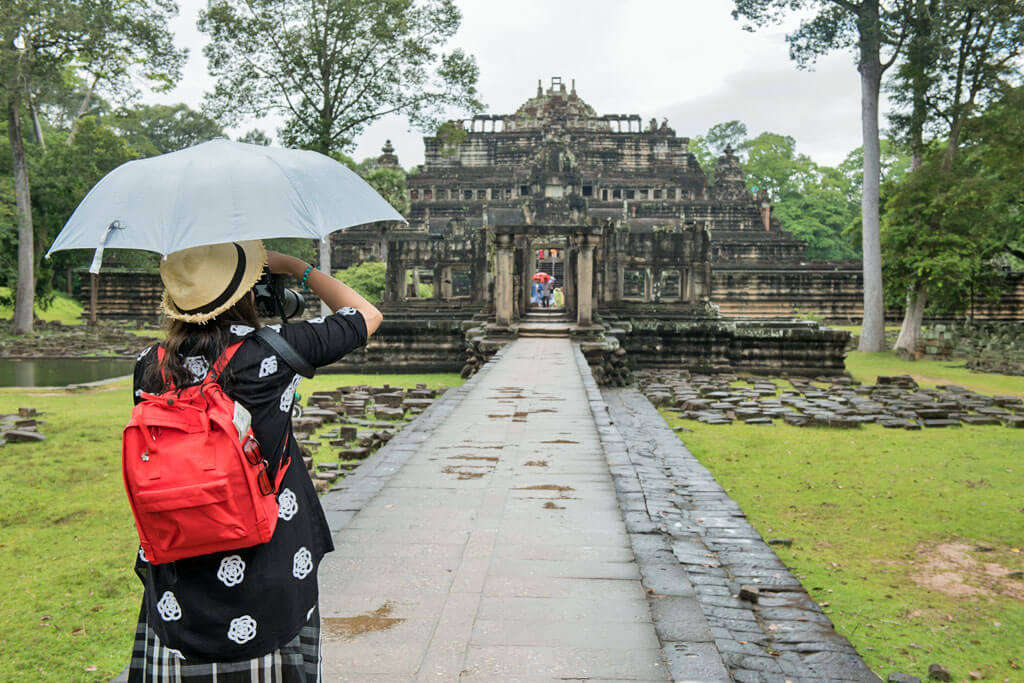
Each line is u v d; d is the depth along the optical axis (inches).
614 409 684.7
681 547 274.5
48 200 1744.6
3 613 236.1
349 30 1155.9
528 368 654.5
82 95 2181.3
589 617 165.9
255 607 86.7
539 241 1445.6
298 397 95.3
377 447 492.7
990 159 1168.8
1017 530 337.7
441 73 1198.3
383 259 1905.8
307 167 99.7
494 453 339.3
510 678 138.7
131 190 92.1
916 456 499.8
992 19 1056.2
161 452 79.7
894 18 1173.7
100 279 2066.9
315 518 99.3
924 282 1190.9
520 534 223.6
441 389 819.4
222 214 88.0
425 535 222.4
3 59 1285.7
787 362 1019.9
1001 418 641.0
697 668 142.7
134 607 241.8
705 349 1036.5
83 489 390.6
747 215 2876.5
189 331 88.3
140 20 1353.3
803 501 388.5
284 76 1185.4
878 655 214.4
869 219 1266.0
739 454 506.9
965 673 203.8
